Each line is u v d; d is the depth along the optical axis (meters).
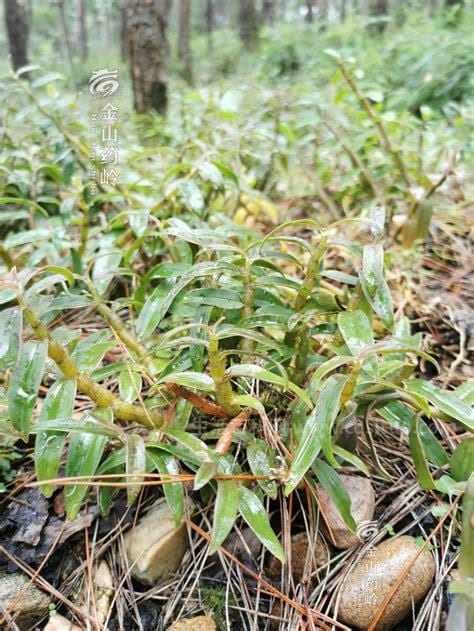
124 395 0.32
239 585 0.30
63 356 0.28
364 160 0.68
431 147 0.71
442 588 0.29
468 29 1.64
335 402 0.27
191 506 0.32
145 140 0.82
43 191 0.65
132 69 1.00
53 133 0.62
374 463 0.33
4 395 0.32
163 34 0.99
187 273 0.33
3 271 0.44
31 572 0.30
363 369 0.29
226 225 0.47
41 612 0.29
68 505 0.27
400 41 1.74
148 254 0.51
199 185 0.58
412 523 0.32
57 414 0.28
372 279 0.30
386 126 0.72
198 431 0.35
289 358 0.34
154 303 0.37
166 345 0.28
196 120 0.79
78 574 0.30
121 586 0.30
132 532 0.31
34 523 0.32
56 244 0.46
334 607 0.28
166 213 0.52
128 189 0.55
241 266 0.37
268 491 0.28
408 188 0.62
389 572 0.28
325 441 0.26
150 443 0.29
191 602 0.30
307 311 0.35
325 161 0.75
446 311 0.51
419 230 0.57
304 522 0.32
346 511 0.28
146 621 0.29
